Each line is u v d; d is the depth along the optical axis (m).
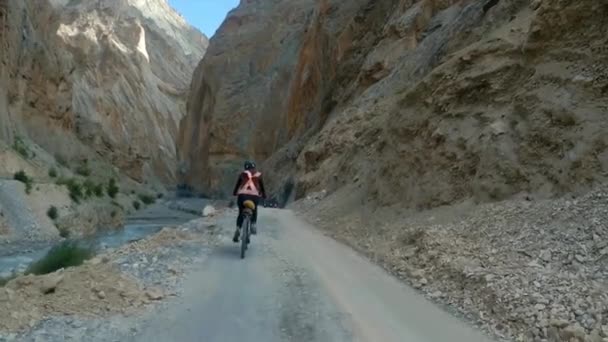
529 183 8.91
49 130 57.38
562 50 9.63
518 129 9.57
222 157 76.25
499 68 10.88
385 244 9.81
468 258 7.23
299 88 50.94
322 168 25.70
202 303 6.14
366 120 23.81
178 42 168.00
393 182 12.85
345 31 39.19
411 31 28.72
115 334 5.08
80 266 6.89
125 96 112.12
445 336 5.23
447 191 10.63
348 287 7.02
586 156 8.07
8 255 21.52
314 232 13.24
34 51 55.28
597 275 5.77
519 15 12.67
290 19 82.00
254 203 9.12
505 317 5.52
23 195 29.02
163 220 51.25
